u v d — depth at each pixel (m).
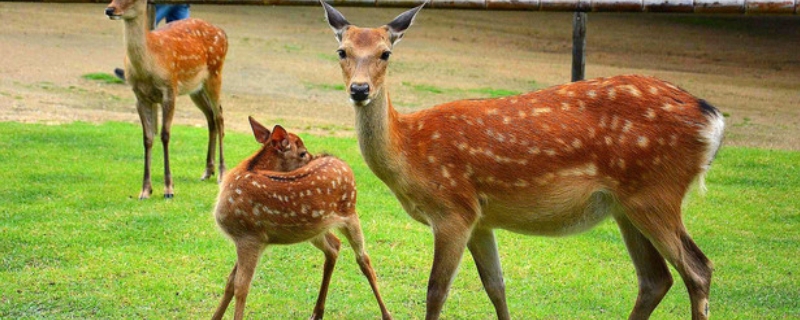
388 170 7.86
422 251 11.13
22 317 8.80
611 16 38.66
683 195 7.84
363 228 11.98
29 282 9.70
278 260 10.74
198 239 11.41
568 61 29.72
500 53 30.80
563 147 7.78
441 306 7.93
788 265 10.59
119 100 21.83
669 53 31.33
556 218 7.99
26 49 27.59
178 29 14.62
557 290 9.91
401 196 8.02
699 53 31.48
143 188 13.45
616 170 7.76
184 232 11.69
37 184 13.68
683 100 7.85
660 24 37.09
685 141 7.72
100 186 13.82
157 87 13.88
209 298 9.52
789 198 13.51
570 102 7.94
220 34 15.23
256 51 29.39
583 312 9.27
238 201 8.41
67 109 20.19
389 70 27.06
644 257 8.17
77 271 10.09
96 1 18.62
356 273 10.40
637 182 7.75
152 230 11.73
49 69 24.84
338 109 21.91
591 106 7.88
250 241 8.51
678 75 27.36
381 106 7.75
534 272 10.47
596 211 7.98
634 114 7.77
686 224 12.21
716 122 7.80
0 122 17.98
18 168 14.51
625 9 14.13
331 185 8.65
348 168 8.96
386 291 9.81
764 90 25.31
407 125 7.98
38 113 19.39
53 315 8.89
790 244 11.38
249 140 17.66
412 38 33.03
